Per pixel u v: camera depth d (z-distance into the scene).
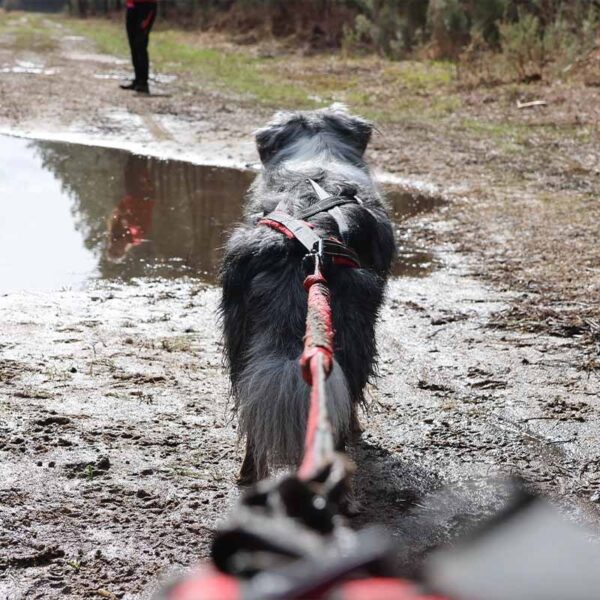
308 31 12.09
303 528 0.50
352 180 2.35
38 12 25.62
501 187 4.97
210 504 2.23
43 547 2.07
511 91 7.45
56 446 2.42
